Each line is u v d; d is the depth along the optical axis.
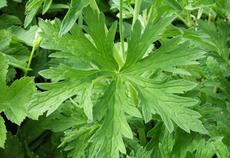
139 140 0.49
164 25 0.42
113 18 0.63
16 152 0.53
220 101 0.50
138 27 0.42
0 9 0.62
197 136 0.46
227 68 0.52
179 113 0.41
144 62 0.43
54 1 0.63
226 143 0.47
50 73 0.42
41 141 0.55
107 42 0.43
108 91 0.42
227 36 0.54
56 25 0.43
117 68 0.43
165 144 0.46
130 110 0.41
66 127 0.48
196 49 0.42
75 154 0.47
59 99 0.41
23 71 0.56
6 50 0.56
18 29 0.59
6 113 0.49
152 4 0.45
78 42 0.43
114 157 0.40
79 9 0.39
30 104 0.41
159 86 0.42
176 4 0.42
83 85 0.42
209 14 0.57
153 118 0.46
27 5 0.42
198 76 0.51
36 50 0.57
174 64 0.42
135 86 0.42
